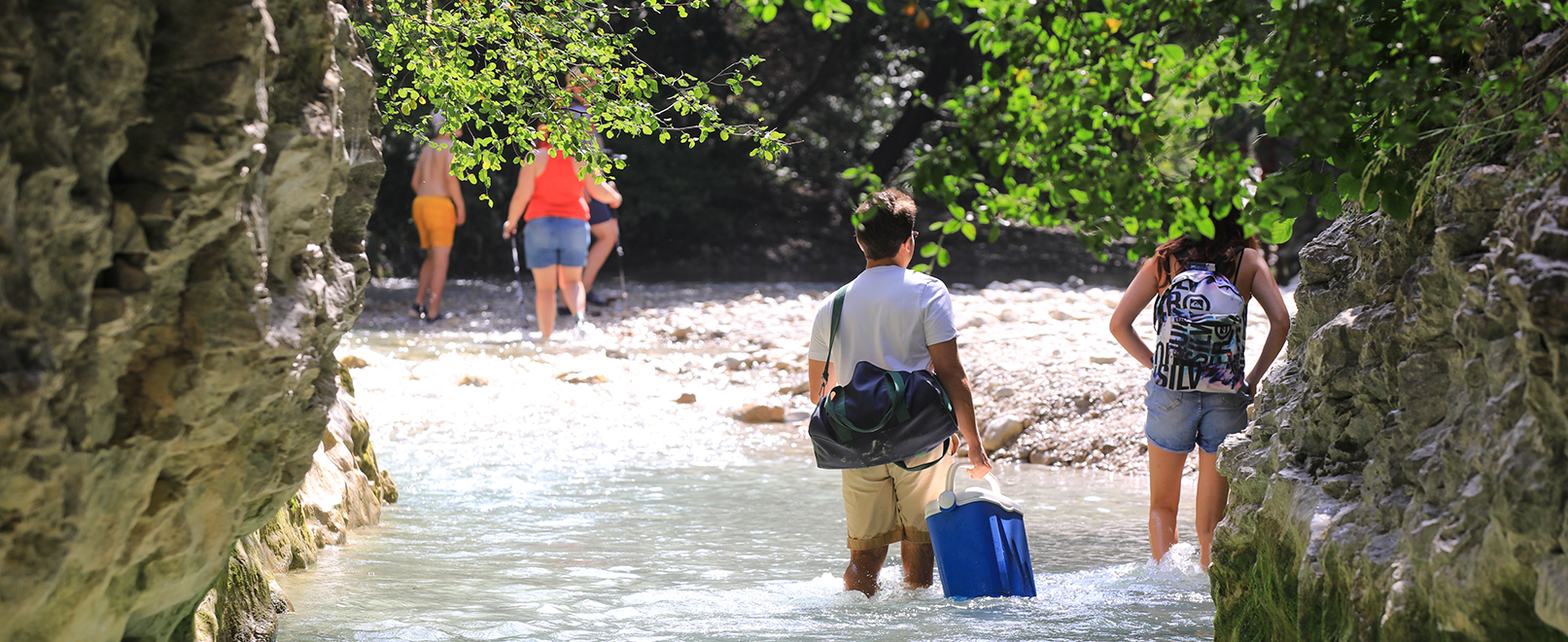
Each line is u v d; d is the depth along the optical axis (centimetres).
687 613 961
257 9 487
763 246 7531
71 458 457
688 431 2008
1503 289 535
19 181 414
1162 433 1114
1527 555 494
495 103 1034
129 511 519
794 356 2723
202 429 532
